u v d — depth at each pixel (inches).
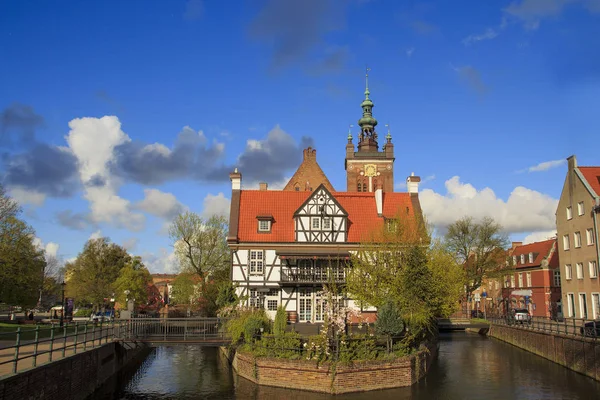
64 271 3762.3
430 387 1074.1
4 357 925.2
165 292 4697.3
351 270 1496.1
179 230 2342.5
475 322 2356.1
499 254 2682.1
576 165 1926.7
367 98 3171.8
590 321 1310.3
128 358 1414.9
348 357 1027.3
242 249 1833.2
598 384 1115.3
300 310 1780.3
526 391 1046.4
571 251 1946.4
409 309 1257.4
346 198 2005.4
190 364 1512.1
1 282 1951.3
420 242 1427.2
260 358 1109.1
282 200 1984.5
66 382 867.4
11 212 1957.4
